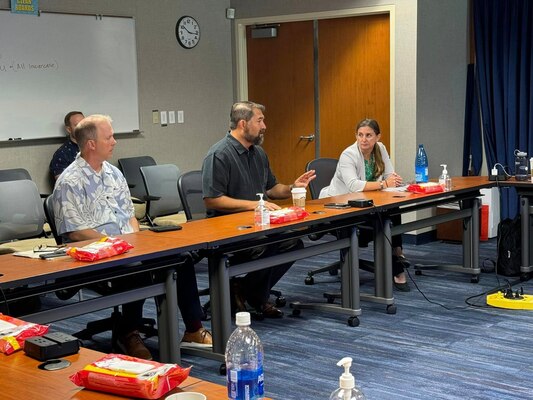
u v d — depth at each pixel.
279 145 7.47
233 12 7.43
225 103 7.53
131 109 6.59
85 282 2.99
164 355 3.37
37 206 4.88
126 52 6.52
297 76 7.26
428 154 6.54
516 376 3.43
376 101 6.78
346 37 6.89
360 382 3.38
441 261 5.89
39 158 5.96
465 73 6.98
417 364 3.61
